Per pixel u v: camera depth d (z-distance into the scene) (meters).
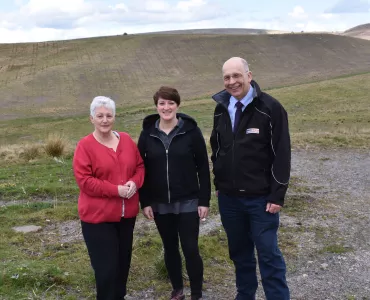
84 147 3.29
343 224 5.86
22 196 7.30
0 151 12.59
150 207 3.59
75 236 5.29
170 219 3.61
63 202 6.92
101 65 68.44
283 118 3.22
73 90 56.47
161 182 3.51
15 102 50.72
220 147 3.48
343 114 26.92
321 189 7.79
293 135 14.02
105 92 55.66
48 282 3.92
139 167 3.47
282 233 5.50
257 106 3.24
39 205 6.60
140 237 5.16
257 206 3.31
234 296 3.92
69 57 73.44
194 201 3.57
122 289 3.52
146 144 3.55
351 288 4.10
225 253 4.88
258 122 3.23
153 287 4.03
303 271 4.47
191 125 3.53
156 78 62.81
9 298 3.62
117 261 3.29
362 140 12.91
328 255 4.85
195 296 3.64
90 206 3.25
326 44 82.56
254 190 3.29
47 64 69.44
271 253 3.29
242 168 3.29
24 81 60.19
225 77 3.25
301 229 5.64
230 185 3.38
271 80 58.72
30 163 10.84
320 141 12.80
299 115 27.92
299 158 10.85
